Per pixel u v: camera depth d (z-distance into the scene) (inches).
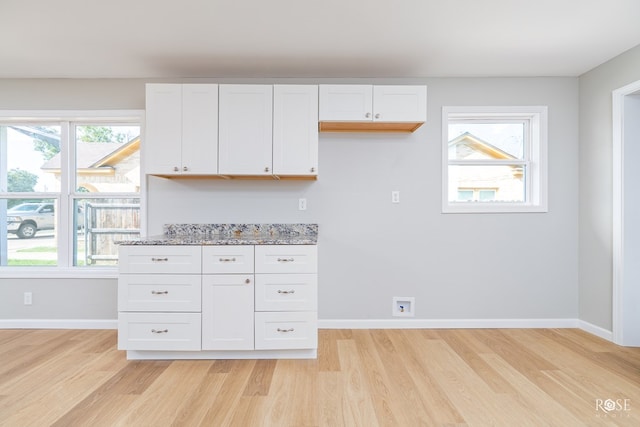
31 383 95.3
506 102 139.5
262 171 121.7
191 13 94.6
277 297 109.9
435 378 98.0
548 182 140.3
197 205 139.4
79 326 138.8
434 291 140.6
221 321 109.6
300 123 121.5
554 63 127.3
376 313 140.5
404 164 139.8
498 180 144.2
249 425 77.1
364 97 121.9
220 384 95.0
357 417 80.0
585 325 136.3
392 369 103.7
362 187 139.8
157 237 126.7
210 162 121.1
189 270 109.3
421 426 76.7
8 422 78.0
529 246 140.3
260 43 111.0
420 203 140.3
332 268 140.3
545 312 140.6
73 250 143.2
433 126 139.8
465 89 139.4
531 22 99.1
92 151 143.6
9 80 138.4
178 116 120.9
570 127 139.9
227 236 132.6
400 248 140.3
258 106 121.3
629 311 120.8
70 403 85.7
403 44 111.9
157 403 85.7
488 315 140.8
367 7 91.9
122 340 109.1
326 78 138.9
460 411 82.2
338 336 131.3
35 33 104.5
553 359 110.3
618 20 98.3
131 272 109.1
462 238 140.4
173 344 109.3
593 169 132.6
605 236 127.6
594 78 131.6
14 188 143.3
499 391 91.0
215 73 134.3
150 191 139.3
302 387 93.2
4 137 143.4
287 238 122.6
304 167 121.8
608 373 100.8
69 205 142.4
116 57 120.6
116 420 78.9
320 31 104.0
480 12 94.3
